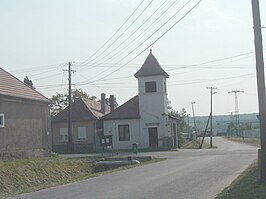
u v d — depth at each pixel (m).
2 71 42.84
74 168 36.56
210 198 16.66
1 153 36.81
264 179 19.34
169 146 68.44
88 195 18.92
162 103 68.75
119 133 70.00
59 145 71.44
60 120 72.00
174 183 21.80
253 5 19.84
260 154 19.98
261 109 19.62
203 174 25.55
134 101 71.12
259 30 19.73
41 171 32.38
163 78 69.19
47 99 44.88
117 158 43.06
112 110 76.69
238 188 18.33
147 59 69.94
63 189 21.89
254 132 120.50
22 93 41.12
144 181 23.30
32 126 41.81
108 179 25.38
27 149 40.72
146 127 68.94
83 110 72.19
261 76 19.64
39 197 19.34
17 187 27.73
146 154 52.78
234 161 35.03
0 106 37.25
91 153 62.59
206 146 82.19
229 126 162.25
